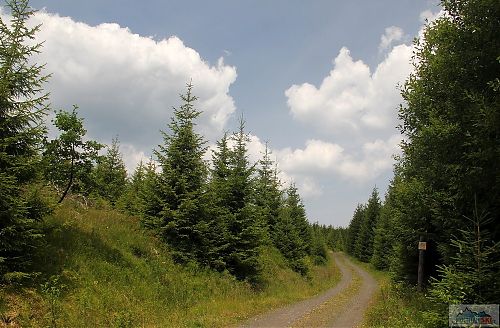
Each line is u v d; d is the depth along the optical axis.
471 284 9.20
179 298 17.55
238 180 26.22
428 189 14.09
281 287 27.83
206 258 23.25
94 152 17.16
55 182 17.00
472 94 10.44
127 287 15.55
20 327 10.56
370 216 74.44
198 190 22.75
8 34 12.60
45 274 13.05
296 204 51.31
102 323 12.70
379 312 16.38
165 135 23.16
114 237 18.50
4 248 11.64
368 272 56.81
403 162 19.16
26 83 12.66
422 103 14.51
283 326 14.59
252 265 25.78
